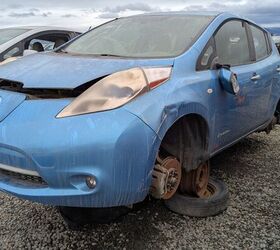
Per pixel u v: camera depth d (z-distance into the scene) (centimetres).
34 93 267
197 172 314
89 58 308
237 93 337
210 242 281
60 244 282
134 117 234
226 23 380
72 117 235
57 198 235
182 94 272
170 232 294
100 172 227
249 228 300
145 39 347
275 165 452
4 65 323
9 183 253
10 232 299
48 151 230
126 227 302
